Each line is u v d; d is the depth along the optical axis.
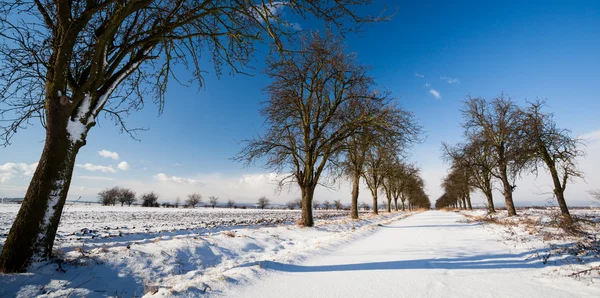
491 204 30.59
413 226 16.36
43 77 5.62
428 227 15.48
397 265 5.79
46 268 4.51
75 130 5.19
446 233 12.17
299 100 15.44
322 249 7.71
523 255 6.54
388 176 31.88
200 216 30.73
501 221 16.66
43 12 5.54
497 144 23.14
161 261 5.95
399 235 11.64
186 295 3.89
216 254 7.22
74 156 5.25
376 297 3.89
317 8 5.77
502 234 10.59
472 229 13.62
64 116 5.04
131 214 31.67
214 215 34.03
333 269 5.51
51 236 4.80
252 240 9.12
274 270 5.32
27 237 4.48
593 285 4.27
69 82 5.55
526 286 4.32
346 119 14.94
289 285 4.46
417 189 62.12
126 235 10.28
